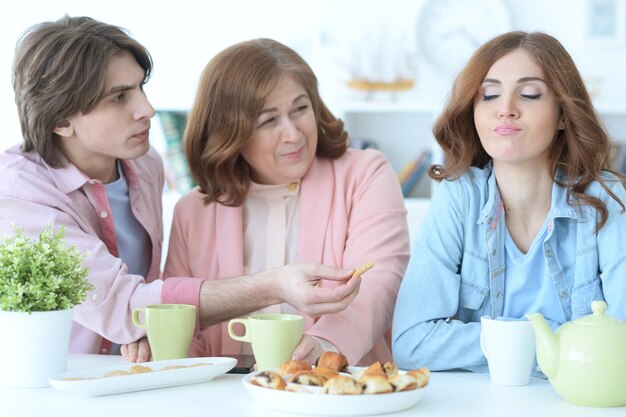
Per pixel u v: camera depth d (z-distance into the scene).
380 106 3.89
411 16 4.05
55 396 1.30
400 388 1.19
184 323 1.52
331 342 1.55
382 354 1.94
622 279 1.53
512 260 1.63
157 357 1.53
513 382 1.38
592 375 1.21
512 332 1.36
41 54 1.78
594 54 3.99
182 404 1.24
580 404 1.24
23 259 1.39
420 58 4.04
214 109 1.89
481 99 1.60
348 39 4.09
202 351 1.97
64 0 4.23
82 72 1.76
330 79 4.09
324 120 2.03
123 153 1.84
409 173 3.99
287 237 1.99
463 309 1.66
